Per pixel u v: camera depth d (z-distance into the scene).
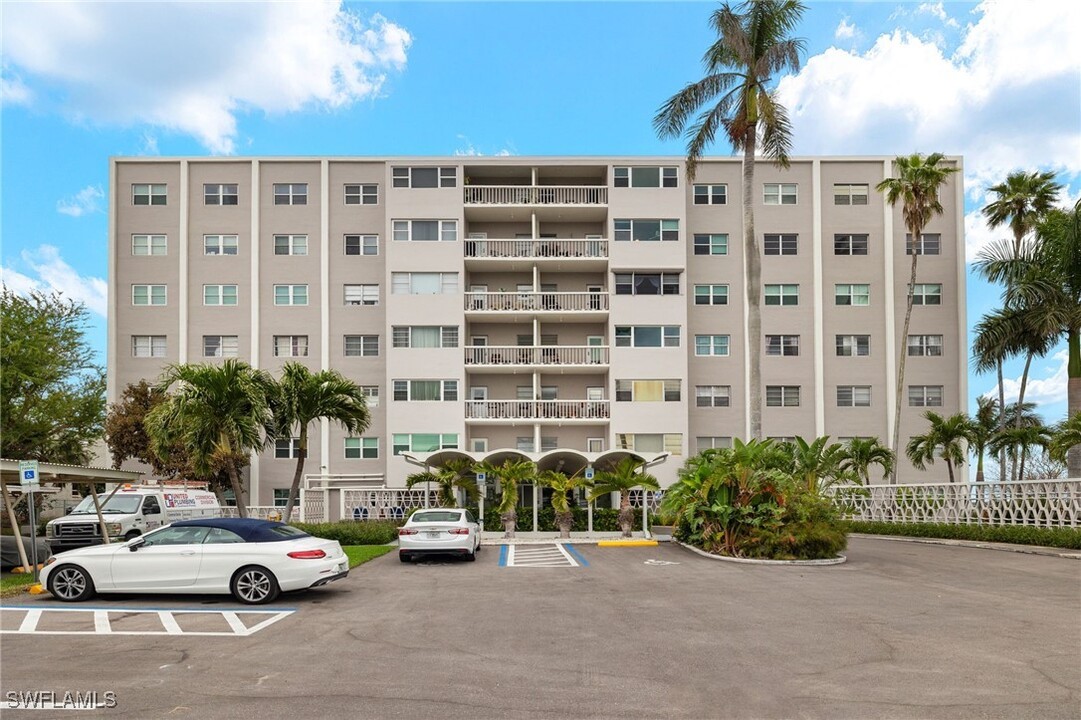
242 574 13.64
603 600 13.92
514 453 30.81
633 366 40.22
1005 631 10.79
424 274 40.62
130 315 41.53
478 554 23.72
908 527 28.72
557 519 29.66
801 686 7.93
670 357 40.34
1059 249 29.27
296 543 14.04
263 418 24.50
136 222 42.00
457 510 22.42
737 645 9.90
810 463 26.88
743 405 41.91
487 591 15.30
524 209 41.09
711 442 41.72
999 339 31.83
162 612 12.73
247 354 41.41
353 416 27.16
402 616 12.27
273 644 10.10
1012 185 36.66
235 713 7.11
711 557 22.00
